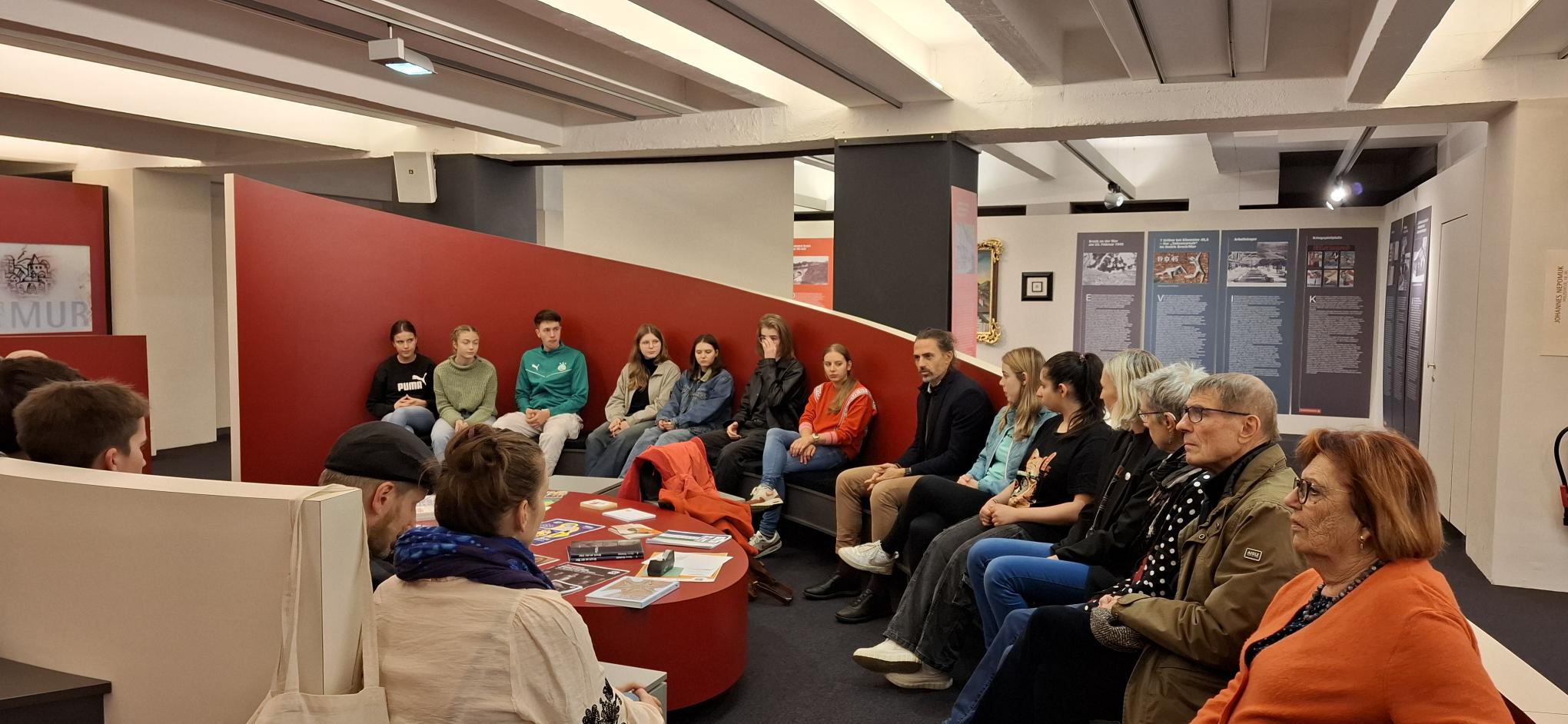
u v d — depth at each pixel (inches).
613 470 239.8
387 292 255.4
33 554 61.2
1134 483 116.1
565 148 293.1
